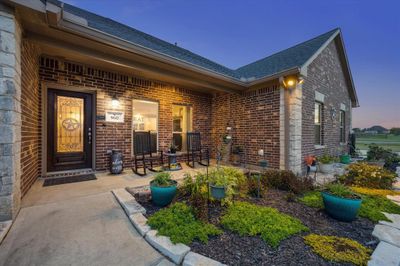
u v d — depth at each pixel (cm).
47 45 298
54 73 389
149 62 405
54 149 397
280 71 470
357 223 223
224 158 634
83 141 433
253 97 566
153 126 553
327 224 220
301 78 454
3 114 204
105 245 172
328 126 646
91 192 303
